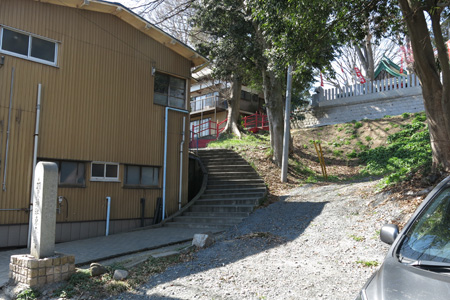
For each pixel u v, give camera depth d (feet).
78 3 35.58
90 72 36.81
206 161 58.54
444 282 7.77
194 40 78.54
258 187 47.50
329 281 18.66
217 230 35.83
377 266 20.16
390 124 73.41
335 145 72.74
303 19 34.22
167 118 43.96
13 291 18.51
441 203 10.95
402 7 31.17
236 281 19.45
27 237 31.12
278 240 27.89
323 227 29.94
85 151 35.78
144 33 41.91
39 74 33.09
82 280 19.57
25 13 32.55
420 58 31.40
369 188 38.96
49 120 33.42
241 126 89.97
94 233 35.83
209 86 107.86
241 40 59.98
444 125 31.24
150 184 42.01
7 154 30.50
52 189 20.13
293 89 76.54
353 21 37.86
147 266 22.72
